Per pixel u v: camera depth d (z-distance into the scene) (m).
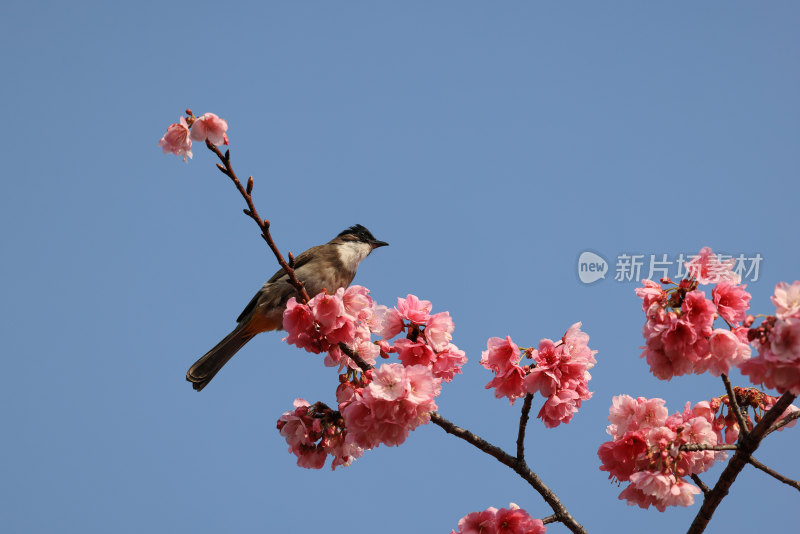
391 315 9.53
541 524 8.43
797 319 6.46
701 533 8.55
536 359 8.80
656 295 7.83
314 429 9.08
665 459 8.26
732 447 8.23
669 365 7.88
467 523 8.45
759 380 6.91
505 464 9.05
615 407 8.80
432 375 8.73
